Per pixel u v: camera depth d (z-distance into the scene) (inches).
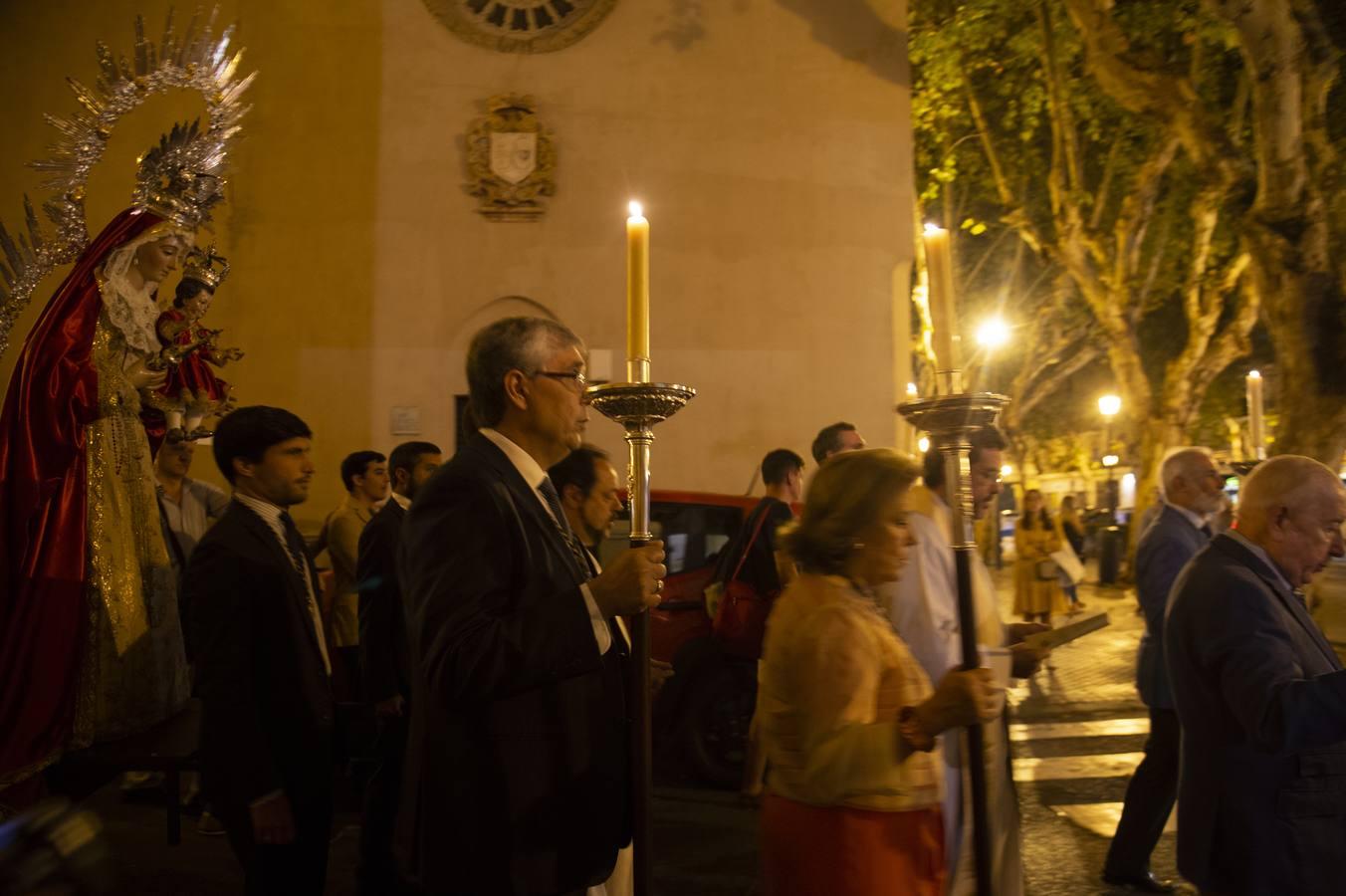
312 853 132.2
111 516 173.5
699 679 259.1
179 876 200.4
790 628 94.3
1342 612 415.8
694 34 383.2
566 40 379.9
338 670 240.4
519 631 91.4
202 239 366.3
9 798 157.2
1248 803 112.8
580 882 96.2
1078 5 449.4
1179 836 119.9
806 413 378.6
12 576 163.3
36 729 158.7
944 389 91.4
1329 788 112.3
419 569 95.7
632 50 381.1
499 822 94.1
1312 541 118.5
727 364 378.3
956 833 119.3
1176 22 591.8
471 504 97.3
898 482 98.1
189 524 252.7
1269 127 400.8
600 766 99.0
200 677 128.0
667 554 272.2
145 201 185.8
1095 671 437.4
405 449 215.3
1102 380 1390.3
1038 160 794.2
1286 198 403.9
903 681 95.6
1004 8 631.2
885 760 87.0
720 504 276.8
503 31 379.9
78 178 195.9
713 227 380.5
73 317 174.1
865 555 97.2
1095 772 280.8
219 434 139.8
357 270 371.6
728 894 192.1
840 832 90.0
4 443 167.0
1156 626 184.2
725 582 234.4
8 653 160.6
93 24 365.4
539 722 97.0
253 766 125.8
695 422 377.1
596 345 374.6
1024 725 339.9
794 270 381.1
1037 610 565.3
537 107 378.3
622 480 283.3
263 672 131.5
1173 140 673.0
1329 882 111.2
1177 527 183.6
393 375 369.7
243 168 370.3
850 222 382.6
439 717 96.7
